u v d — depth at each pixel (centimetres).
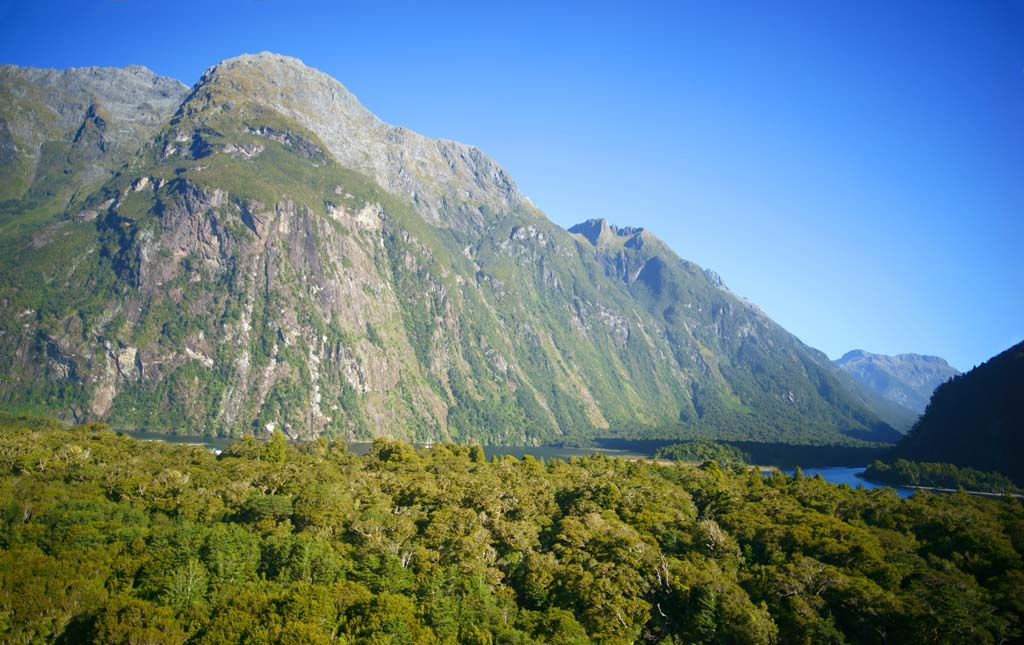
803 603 10062
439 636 9206
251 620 8944
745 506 14712
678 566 11112
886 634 9762
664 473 19600
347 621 9256
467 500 14375
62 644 8762
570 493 15312
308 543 10888
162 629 8750
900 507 14512
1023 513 14788
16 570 9656
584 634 9594
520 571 11269
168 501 12800
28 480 13300
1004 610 9975
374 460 19538
